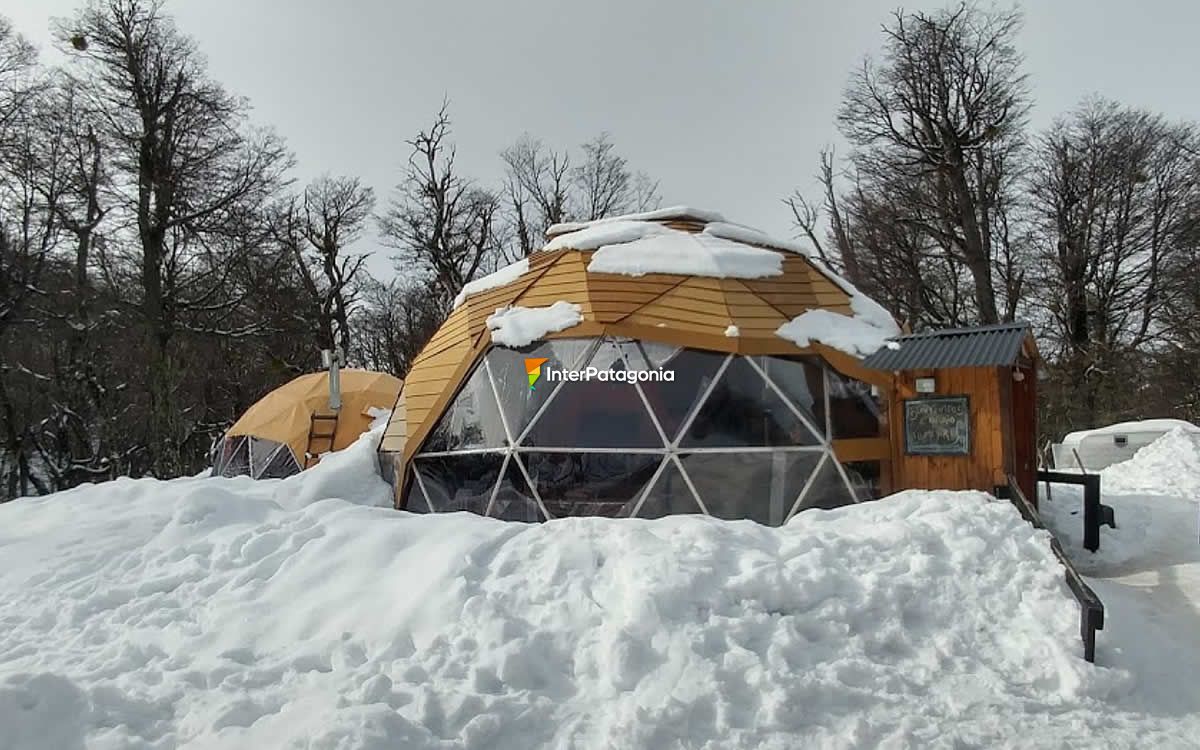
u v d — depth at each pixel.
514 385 10.45
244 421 19.30
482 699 4.52
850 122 33.44
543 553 6.22
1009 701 4.87
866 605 5.58
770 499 9.31
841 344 9.98
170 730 4.44
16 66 27.89
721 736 4.39
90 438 28.38
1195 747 4.46
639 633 5.09
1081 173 34.62
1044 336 35.78
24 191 28.06
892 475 9.59
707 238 11.73
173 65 30.20
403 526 7.03
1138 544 9.16
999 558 6.28
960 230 32.16
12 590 6.78
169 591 6.46
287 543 6.96
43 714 4.39
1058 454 20.75
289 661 5.09
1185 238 32.53
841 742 4.36
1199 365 32.09
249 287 32.81
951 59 30.81
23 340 29.09
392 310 49.69
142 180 28.52
